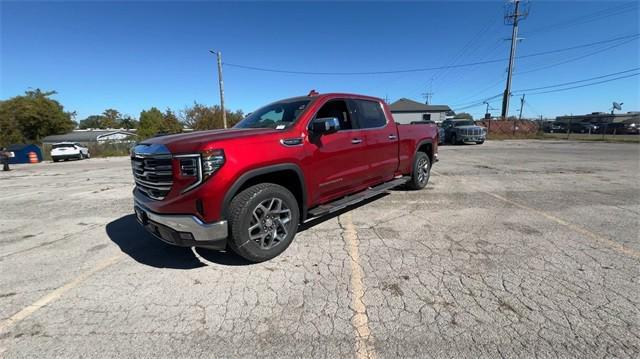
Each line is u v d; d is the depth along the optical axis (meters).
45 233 4.24
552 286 2.52
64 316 2.32
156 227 2.88
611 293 2.40
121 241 3.85
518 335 1.98
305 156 3.36
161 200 2.79
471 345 1.91
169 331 2.12
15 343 2.03
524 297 2.38
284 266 3.00
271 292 2.56
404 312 2.25
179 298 2.52
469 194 5.77
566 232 3.70
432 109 52.66
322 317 2.22
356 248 3.37
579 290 2.45
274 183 3.24
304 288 2.61
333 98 3.92
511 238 3.54
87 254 3.46
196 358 1.87
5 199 6.74
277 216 3.16
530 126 30.73
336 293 2.52
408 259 3.08
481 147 18.09
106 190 7.50
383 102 4.97
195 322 2.21
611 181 6.86
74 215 5.15
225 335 2.07
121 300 2.51
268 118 3.88
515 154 13.39
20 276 2.97
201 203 2.63
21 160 20.61
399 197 5.59
